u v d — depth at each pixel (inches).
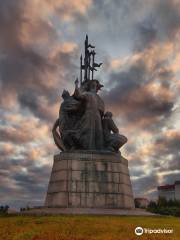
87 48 1758.1
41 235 861.8
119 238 835.4
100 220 1060.5
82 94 1563.7
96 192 1409.9
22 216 1195.9
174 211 1736.0
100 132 1551.4
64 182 1403.8
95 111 1561.3
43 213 1259.2
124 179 1466.5
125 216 1232.8
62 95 1626.5
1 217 1198.3
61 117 1562.5
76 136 1523.1
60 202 1381.6
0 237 856.9
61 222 1015.6
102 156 1460.4
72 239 823.1
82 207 1373.0
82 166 1433.3
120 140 1545.3
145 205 2256.4
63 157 1441.9
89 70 1729.8
